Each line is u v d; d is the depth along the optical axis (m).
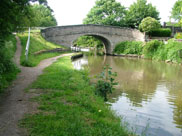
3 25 8.70
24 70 12.06
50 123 4.56
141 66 23.75
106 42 44.00
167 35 42.41
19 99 6.38
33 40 26.67
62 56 24.75
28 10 9.87
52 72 11.60
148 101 9.80
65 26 35.94
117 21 47.34
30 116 4.97
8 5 7.92
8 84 8.27
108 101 9.25
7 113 5.18
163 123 7.15
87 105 6.27
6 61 10.66
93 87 9.14
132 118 7.34
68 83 8.97
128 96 10.51
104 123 5.02
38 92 7.28
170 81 15.09
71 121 4.79
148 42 35.38
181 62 26.88
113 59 31.67
